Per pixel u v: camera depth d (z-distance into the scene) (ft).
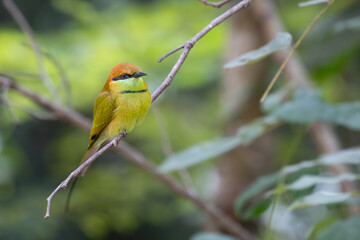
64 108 28.25
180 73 42.55
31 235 55.47
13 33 46.14
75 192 54.85
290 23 43.93
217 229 31.89
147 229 64.64
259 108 32.22
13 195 57.82
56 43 44.75
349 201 17.46
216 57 44.45
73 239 61.11
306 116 19.79
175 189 26.73
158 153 52.85
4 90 25.98
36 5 63.41
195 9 44.45
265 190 29.99
